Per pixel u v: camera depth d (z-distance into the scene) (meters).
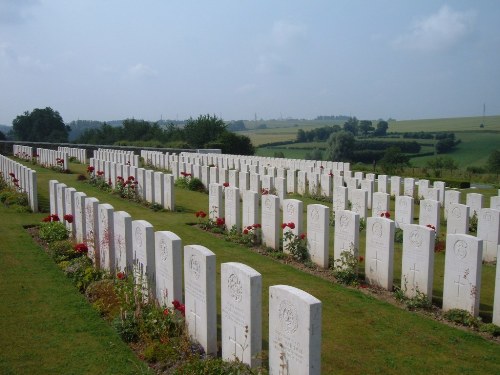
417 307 10.16
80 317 9.25
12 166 24.61
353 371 7.57
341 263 12.14
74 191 14.24
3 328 8.76
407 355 8.11
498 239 13.96
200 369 6.86
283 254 13.88
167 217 19.05
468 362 7.90
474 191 30.72
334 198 19.61
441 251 14.67
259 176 23.42
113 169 25.36
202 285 7.94
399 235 15.74
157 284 9.66
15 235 15.33
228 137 58.31
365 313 9.82
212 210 17.55
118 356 7.83
